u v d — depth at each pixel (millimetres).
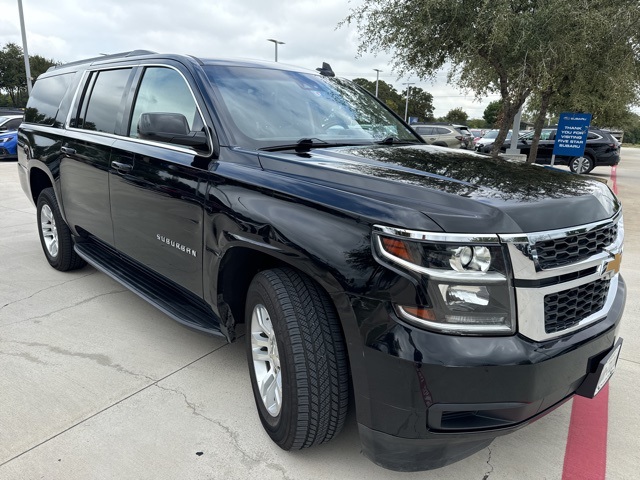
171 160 2914
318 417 2137
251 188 2396
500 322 1797
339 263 1934
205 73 3010
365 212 1931
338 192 2094
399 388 1807
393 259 1812
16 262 5254
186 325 2898
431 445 1868
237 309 2764
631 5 9016
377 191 2051
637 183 15680
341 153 2662
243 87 3057
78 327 3719
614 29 8945
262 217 2258
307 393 2109
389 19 9867
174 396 2857
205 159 2727
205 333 2805
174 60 3207
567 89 11898
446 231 1768
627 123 16016
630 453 2482
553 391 1899
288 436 2227
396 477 2264
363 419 1965
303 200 2150
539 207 1938
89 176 3803
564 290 1948
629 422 2746
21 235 6441
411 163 2498
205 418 2660
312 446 2273
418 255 1772
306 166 2354
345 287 1910
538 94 12578
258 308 2434
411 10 9703
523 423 1896
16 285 4559
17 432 2498
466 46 9344
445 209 1862
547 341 1887
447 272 1754
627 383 3141
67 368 3131
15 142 16188
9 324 3742
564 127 11961
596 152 18047
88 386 2934
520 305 1800
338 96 3543
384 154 2709
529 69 9469
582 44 8773
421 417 1806
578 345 1953
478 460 2408
